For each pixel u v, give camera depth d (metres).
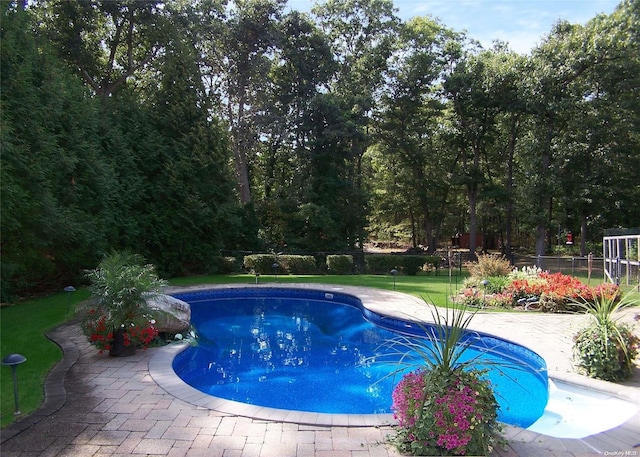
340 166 23.41
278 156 26.33
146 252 15.40
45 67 10.97
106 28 18.91
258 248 20.52
